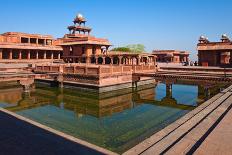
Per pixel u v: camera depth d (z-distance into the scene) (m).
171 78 22.31
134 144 9.45
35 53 46.91
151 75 23.75
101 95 21.42
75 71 23.50
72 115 14.96
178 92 24.77
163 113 15.52
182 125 6.20
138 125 12.55
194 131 5.50
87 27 50.91
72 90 23.78
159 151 4.44
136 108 17.42
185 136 5.16
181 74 24.33
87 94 22.33
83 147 5.43
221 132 5.30
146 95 23.47
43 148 5.37
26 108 16.70
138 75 24.78
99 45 39.50
